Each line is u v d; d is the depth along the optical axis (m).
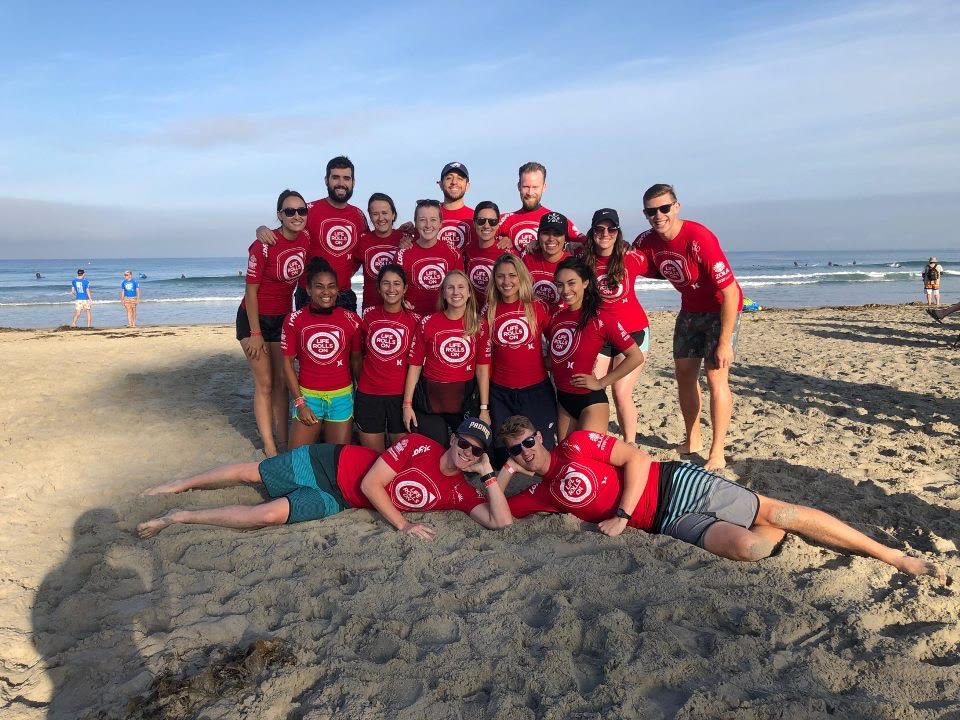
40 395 8.20
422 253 5.68
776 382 9.13
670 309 29.75
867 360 11.00
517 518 4.53
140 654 3.12
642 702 2.74
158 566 3.93
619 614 3.28
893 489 5.05
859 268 76.50
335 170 5.82
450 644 3.10
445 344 5.16
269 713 2.75
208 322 24.80
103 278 60.25
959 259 115.81
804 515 3.90
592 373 5.10
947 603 3.38
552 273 5.52
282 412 6.16
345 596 3.57
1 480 5.27
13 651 3.19
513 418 4.25
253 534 4.27
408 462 4.42
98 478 5.34
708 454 5.88
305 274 5.91
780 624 3.22
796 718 2.62
